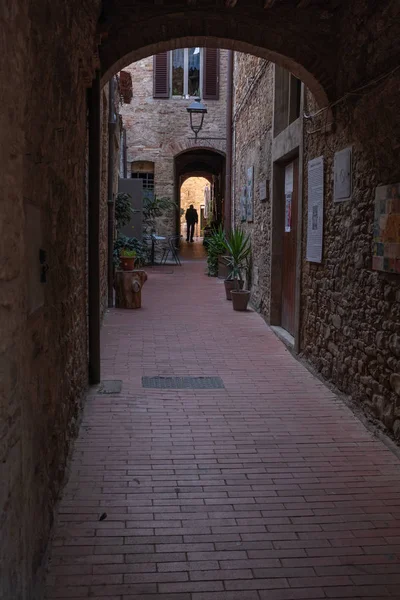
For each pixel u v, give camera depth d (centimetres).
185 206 4450
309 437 412
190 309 936
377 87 407
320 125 554
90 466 356
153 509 305
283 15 503
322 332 557
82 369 459
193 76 1819
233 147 1292
